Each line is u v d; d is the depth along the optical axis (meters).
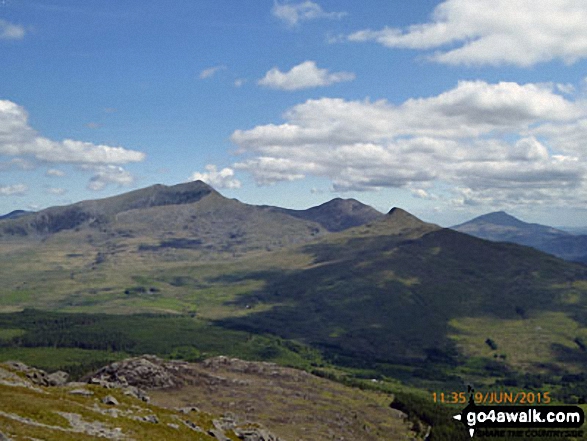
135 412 107.44
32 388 107.69
